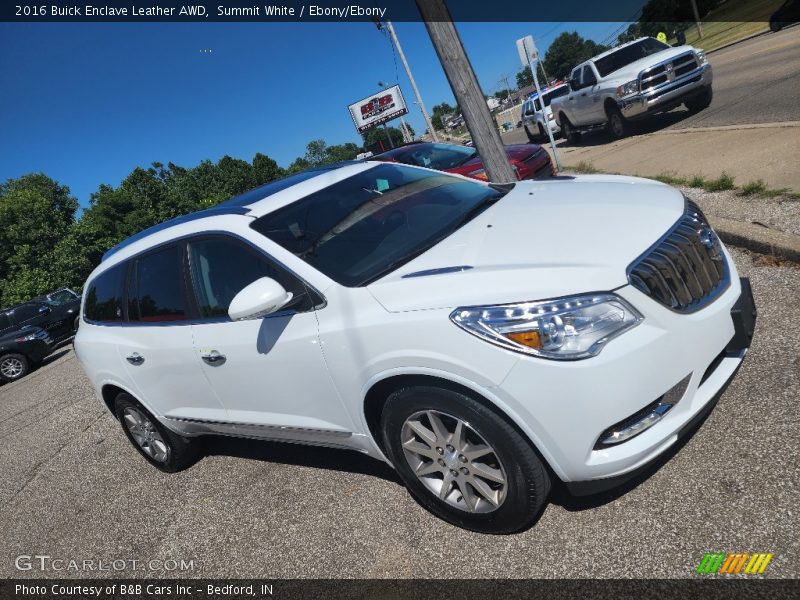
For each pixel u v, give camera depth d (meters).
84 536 4.21
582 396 2.25
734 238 4.86
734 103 11.92
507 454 2.49
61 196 68.38
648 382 2.30
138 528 4.05
